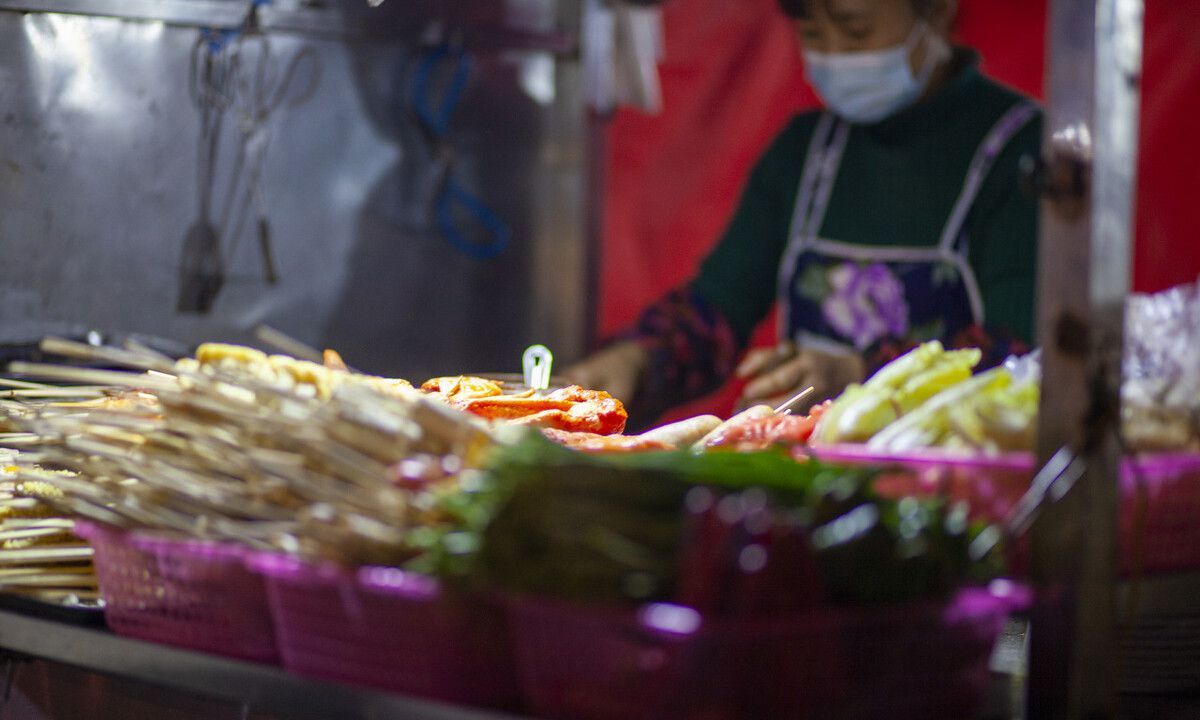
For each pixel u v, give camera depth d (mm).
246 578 1170
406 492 1024
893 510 958
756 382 3385
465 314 3695
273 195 3461
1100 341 1007
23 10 3180
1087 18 983
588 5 3615
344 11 3459
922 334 3229
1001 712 1090
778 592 858
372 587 1018
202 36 3344
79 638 1327
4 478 1520
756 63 3416
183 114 3355
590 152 3672
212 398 1236
